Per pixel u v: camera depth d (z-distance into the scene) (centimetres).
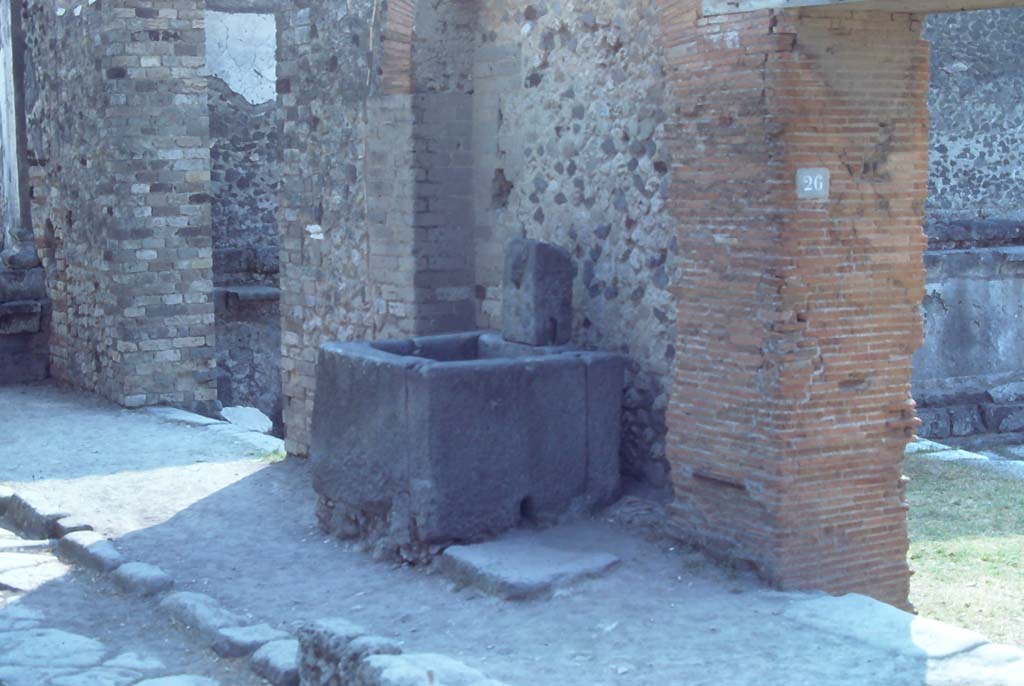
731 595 596
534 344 754
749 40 600
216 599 656
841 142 604
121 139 1277
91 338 1376
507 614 593
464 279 869
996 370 1514
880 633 538
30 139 1500
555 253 754
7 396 1381
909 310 629
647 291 716
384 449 695
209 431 1162
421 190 850
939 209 1683
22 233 1526
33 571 713
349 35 905
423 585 651
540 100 796
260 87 1577
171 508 853
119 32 1266
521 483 686
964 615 675
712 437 636
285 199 994
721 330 628
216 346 1458
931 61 1667
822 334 607
